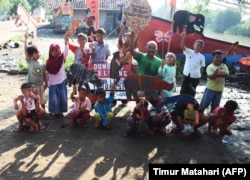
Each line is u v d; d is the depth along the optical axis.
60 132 5.69
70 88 8.91
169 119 5.63
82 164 4.55
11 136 5.48
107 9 29.72
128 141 5.37
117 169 4.43
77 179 4.14
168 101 5.59
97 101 5.93
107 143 5.27
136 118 5.57
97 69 6.74
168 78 6.18
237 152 5.05
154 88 5.70
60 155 4.81
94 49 6.82
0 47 17.22
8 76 10.00
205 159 4.77
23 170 4.34
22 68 10.38
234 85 10.02
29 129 5.77
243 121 6.49
